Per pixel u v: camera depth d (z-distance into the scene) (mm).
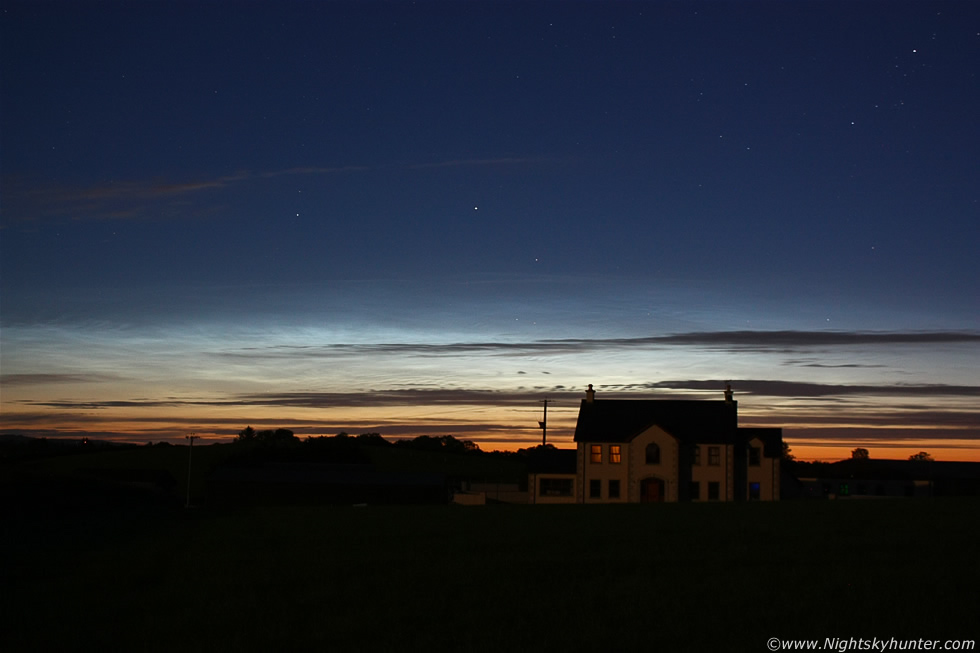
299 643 12906
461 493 72500
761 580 17203
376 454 110438
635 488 63594
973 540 23078
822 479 91625
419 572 18906
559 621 14055
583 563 19906
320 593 16578
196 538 26422
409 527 29578
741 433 66312
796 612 14305
